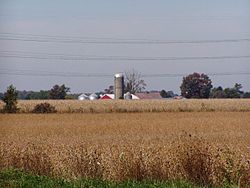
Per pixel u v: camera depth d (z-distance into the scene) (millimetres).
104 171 30453
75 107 149625
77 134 75875
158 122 99812
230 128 83688
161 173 29062
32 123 100688
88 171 30516
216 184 27469
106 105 155750
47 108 142375
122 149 37719
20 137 69500
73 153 34188
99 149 40750
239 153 34281
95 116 124688
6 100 134500
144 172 29188
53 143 54156
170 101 169500
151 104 158625
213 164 28359
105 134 75188
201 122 98125
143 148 39094
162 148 37281
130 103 162250
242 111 145000
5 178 30078
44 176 30547
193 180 28297
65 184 27766
